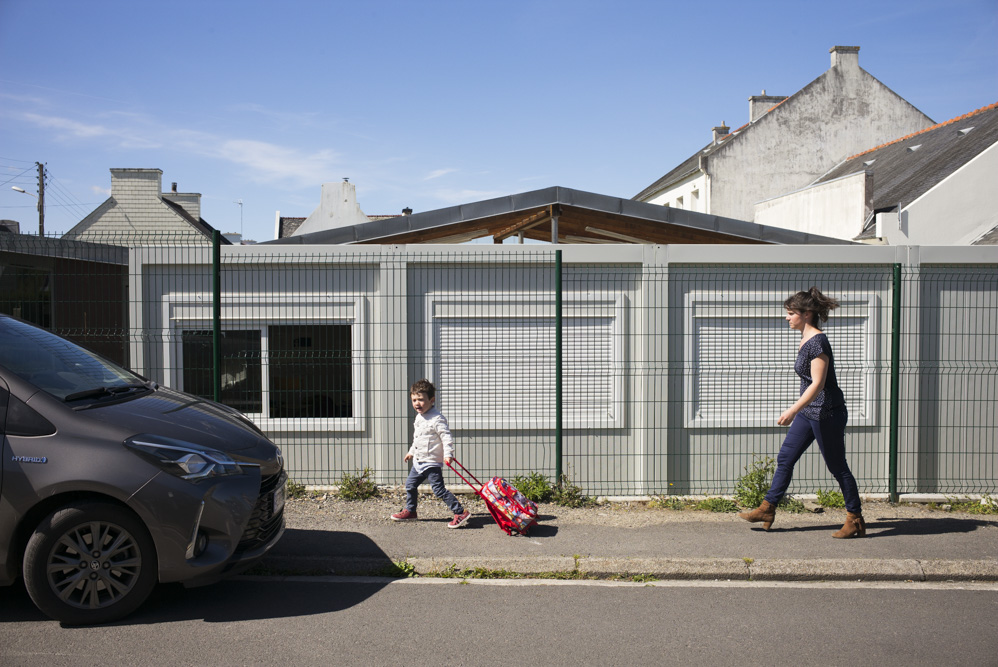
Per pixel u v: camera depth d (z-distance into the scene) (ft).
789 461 19.72
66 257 25.27
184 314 24.36
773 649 13.51
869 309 24.50
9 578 13.75
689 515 21.77
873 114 96.94
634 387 24.34
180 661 12.62
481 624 14.49
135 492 13.73
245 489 14.78
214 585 16.42
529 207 29.58
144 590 14.02
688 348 24.32
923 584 17.21
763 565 17.53
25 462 13.57
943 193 57.93
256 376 24.54
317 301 24.34
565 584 16.94
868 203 59.31
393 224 29.09
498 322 24.32
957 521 21.33
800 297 19.15
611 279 24.23
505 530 19.61
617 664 12.83
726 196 95.96
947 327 24.50
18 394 14.15
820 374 18.75
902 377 24.41
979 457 24.62
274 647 13.29
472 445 24.41
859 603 15.89
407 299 24.26
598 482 24.40
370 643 13.55
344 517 20.99
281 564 17.25
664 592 16.47
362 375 24.39
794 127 96.37
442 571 17.34
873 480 24.70
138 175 93.66
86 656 12.73
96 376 16.38
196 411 16.34
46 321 25.50
